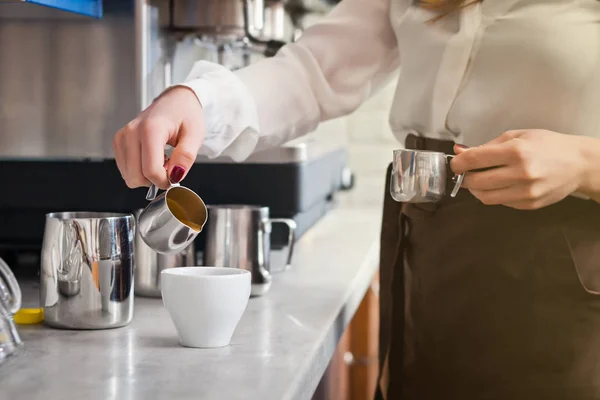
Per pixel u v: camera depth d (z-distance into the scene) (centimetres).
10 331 90
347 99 132
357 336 222
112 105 141
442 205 116
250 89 120
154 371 83
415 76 120
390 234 126
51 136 143
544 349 110
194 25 148
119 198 149
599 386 108
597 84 106
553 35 106
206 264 124
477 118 112
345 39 131
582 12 106
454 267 115
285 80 126
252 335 99
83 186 148
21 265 149
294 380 80
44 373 82
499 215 111
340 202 280
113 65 140
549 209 108
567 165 96
